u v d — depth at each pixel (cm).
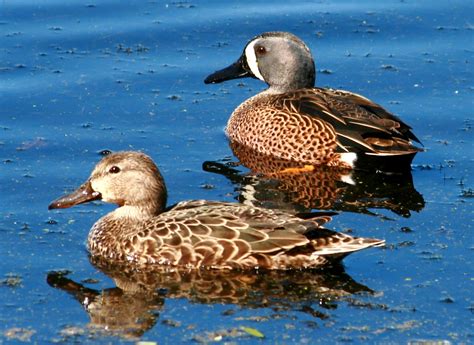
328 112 1750
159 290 1274
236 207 1364
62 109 1814
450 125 1794
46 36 2058
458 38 2086
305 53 1903
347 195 1586
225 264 1318
